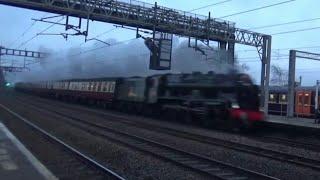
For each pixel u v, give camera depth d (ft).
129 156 52.31
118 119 109.19
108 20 132.87
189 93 109.09
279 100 170.50
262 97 152.25
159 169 44.47
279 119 137.18
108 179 37.83
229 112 95.55
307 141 80.53
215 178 40.04
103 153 54.49
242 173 42.68
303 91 159.02
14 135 66.28
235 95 95.40
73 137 69.77
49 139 63.16
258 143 71.31
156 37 142.61
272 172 45.39
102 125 91.04
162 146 60.44
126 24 137.18
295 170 46.52
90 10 127.13
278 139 79.20
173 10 141.79
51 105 164.14
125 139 69.15
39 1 121.49
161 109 122.31
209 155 56.03
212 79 102.17
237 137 79.56
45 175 36.86
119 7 133.08
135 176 40.88
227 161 51.60
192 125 104.37
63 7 123.65
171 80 118.21
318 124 116.37
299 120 137.08
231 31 151.02
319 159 56.03
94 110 146.30
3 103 165.48
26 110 128.67
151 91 126.93
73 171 41.11
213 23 148.15
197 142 68.64
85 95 184.65
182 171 43.57
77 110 139.64
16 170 38.65
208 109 101.24
